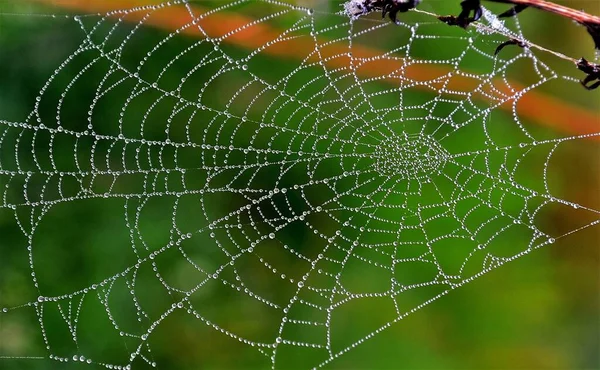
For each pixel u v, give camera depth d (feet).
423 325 2.50
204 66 2.45
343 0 2.31
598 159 2.49
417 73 2.45
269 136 2.45
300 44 2.43
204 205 2.48
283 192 2.48
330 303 2.50
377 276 2.49
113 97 2.44
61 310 2.46
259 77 2.45
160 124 2.44
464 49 2.47
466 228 2.48
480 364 2.49
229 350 2.48
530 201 2.48
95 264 2.47
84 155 2.45
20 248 2.47
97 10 2.40
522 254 2.48
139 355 2.46
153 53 2.44
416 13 2.45
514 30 2.46
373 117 2.46
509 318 2.51
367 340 2.49
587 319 2.53
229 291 2.50
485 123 2.48
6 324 2.44
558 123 2.47
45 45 2.42
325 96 2.45
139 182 2.46
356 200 2.48
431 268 2.48
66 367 2.44
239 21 2.42
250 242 2.49
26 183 2.42
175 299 2.48
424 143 2.47
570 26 2.48
